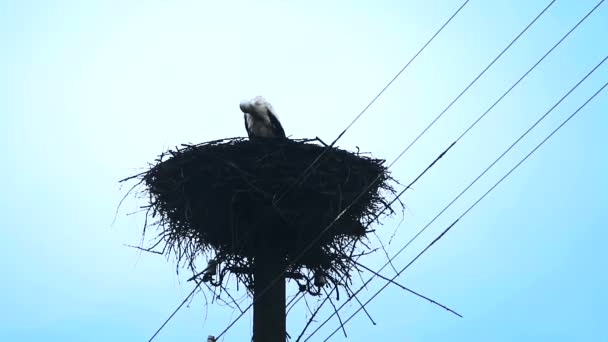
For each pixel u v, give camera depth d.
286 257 14.67
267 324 13.93
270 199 14.47
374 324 12.41
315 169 14.52
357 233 15.20
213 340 14.34
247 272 14.78
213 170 14.79
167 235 15.38
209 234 15.32
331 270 14.74
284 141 14.89
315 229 14.73
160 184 15.33
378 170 15.48
